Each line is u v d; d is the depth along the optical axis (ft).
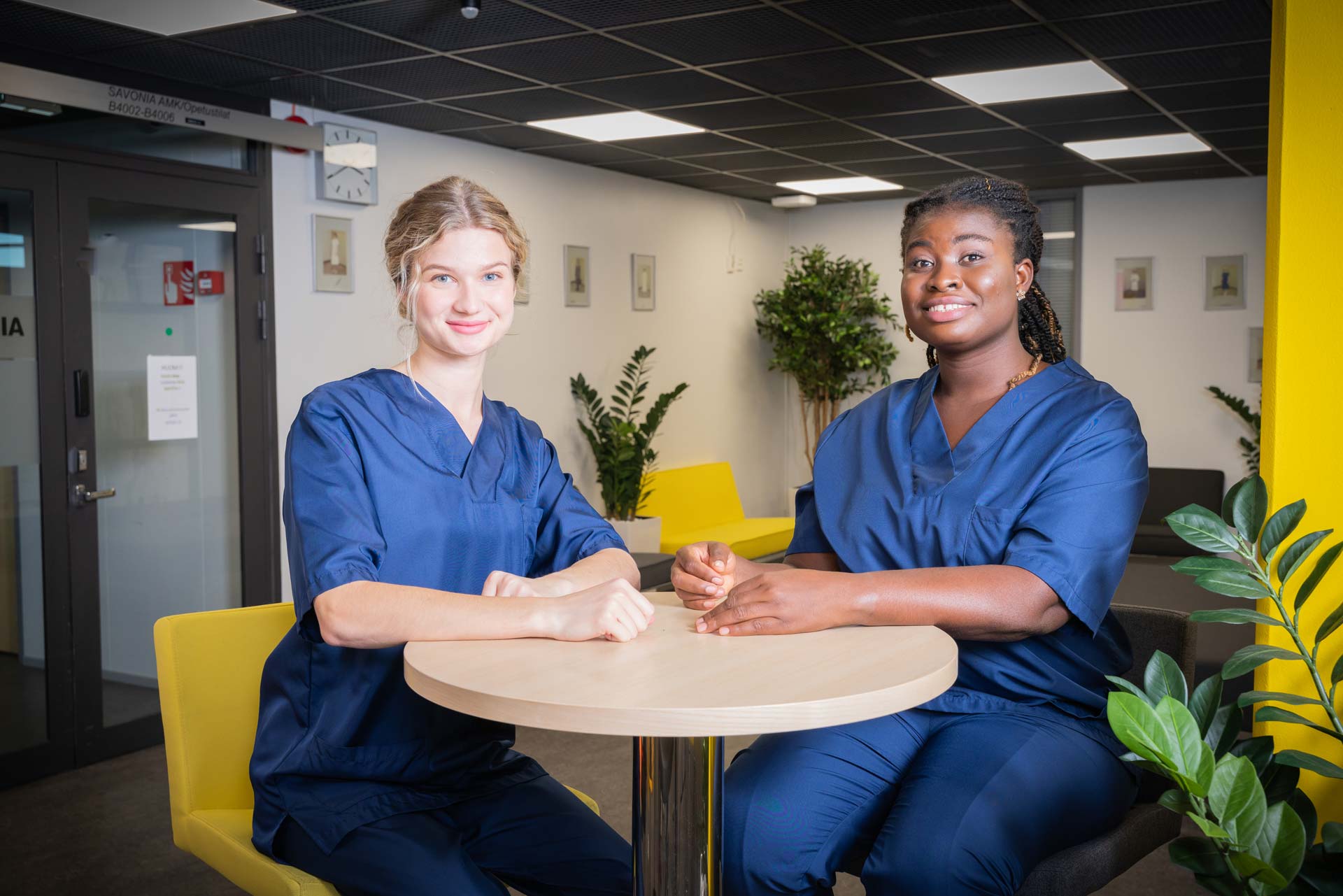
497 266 5.64
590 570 5.60
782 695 3.82
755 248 28.48
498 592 5.24
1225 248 25.57
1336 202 5.78
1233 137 20.44
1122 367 26.78
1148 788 5.96
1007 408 5.83
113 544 14.24
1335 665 5.32
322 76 14.99
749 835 5.18
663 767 4.59
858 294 27.96
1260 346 25.36
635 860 4.70
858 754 5.54
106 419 14.10
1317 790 5.94
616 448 21.85
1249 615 4.91
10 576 13.12
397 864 5.18
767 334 28.60
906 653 4.49
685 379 25.84
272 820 5.51
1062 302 27.43
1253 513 5.02
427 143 18.92
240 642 6.46
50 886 10.02
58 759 13.56
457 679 4.07
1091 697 5.61
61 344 13.48
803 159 22.15
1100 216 26.76
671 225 25.20
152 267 14.55
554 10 12.48
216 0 11.71
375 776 5.58
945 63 14.99
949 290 5.81
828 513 6.31
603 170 22.98
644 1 12.21
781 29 13.34
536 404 21.31
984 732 5.40
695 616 5.41
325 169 16.67
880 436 6.31
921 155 21.95
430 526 5.62
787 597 4.87
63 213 13.43
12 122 12.85
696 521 24.43
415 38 13.42
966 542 5.67
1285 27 5.88
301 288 16.63
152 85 14.66
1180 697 4.81
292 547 5.43
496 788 5.97
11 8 11.77
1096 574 5.32
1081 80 16.02
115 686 14.30
